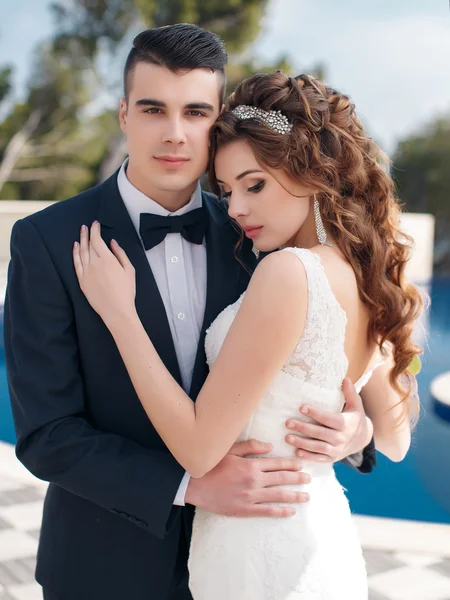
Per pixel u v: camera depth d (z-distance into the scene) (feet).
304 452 5.35
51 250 5.43
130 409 5.60
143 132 5.44
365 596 5.44
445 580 10.13
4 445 15.71
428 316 35.99
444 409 18.22
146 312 5.58
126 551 5.57
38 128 54.03
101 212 5.77
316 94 5.60
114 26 51.03
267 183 5.47
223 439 5.06
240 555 5.16
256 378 5.03
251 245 6.22
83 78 52.70
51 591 5.69
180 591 6.06
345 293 5.37
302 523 5.19
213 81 5.49
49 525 5.82
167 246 5.86
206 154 5.60
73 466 5.25
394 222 5.90
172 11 49.96
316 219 5.59
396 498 15.72
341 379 5.45
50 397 5.35
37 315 5.37
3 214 35.50
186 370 5.86
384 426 6.27
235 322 5.12
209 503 5.24
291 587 5.04
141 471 5.27
